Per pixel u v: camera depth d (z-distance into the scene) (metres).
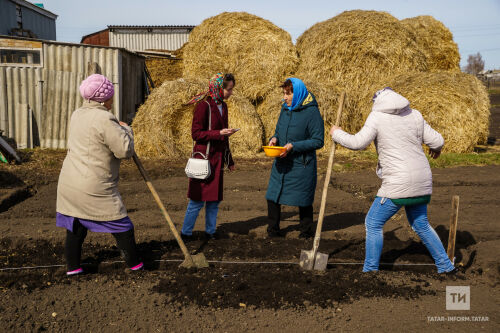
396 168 3.26
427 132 3.39
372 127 3.30
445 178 6.93
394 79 9.59
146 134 8.97
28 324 2.68
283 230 4.65
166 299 3.01
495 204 5.75
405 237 4.48
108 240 4.25
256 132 9.49
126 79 11.24
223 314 2.83
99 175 3.17
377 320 2.78
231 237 4.56
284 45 10.26
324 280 3.30
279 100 9.67
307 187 4.19
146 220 4.89
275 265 3.70
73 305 2.92
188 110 8.99
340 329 2.68
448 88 9.10
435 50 12.49
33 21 19.95
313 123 4.06
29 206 5.31
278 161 4.23
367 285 3.22
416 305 2.98
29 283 3.24
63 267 3.56
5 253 3.93
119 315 2.80
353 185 6.51
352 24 9.99
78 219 3.24
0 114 9.30
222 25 10.50
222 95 4.04
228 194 6.13
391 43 9.93
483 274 3.56
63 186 3.21
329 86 9.73
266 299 3.01
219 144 4.12
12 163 7.56
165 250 4.05
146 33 27.22
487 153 9.37
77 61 9.70
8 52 9.38
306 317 2.80
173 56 15.99
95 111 3.19
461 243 4.44
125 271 3.50
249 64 10.25
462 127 9.11
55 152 9.08
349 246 4.23
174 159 8.62
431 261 3.87
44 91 9.52
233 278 3.34
